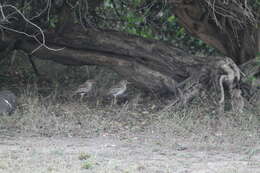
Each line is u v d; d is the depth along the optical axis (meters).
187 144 12.89
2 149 11.80
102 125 14.65
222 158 11.53
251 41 17.55
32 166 10.30
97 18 19.06
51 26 18.30
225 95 16.75
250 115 15.65
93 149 12.13
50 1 16.22
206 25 17.61
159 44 17.47
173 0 16.94
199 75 16.70
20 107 15.76
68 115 15.30
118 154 11.65
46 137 13.36
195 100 16.48
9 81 20.14
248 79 16.73
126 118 15.60
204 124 14.92
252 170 10.30
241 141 13.24
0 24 16.19
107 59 17.58
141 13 18.45
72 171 9.91
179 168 10.46
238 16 17.02
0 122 14.26
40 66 21.92
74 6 16.77
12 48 17.97
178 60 17.23
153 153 11.88
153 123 14.89
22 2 16.98
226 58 16.67
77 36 17.62
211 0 16.62
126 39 17.52
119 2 18.50
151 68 17.42
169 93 17.28
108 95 17.27
